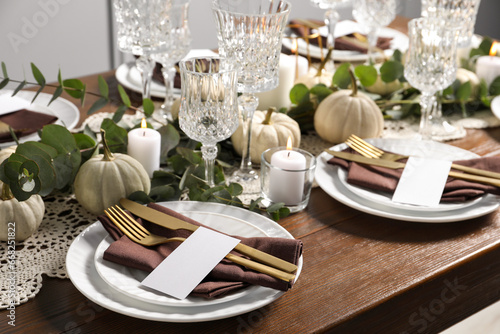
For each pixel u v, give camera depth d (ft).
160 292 2.08
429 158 3.33
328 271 2.46
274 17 2.86
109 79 4.46
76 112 3.75
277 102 3.92
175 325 2.11
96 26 8.20
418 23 3.56
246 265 2.18
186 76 2.65
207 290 2.02
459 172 3.10
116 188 2.66
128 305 2.06
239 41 2.93
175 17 3.76
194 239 2.34
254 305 2.06
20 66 7.58
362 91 4.22
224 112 2.72
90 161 2.71
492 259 2.79
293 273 2.17
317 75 4.09
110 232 2.41
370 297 2.31
